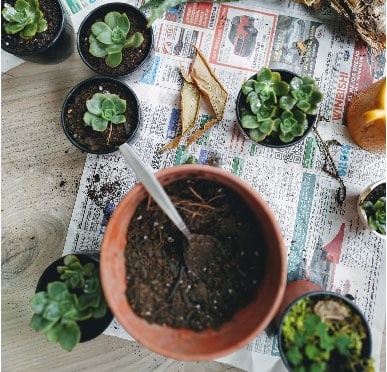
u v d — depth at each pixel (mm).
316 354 348
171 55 441
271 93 397
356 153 432
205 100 437
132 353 421
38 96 444
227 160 431
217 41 441
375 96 383
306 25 441
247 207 369
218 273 368
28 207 435
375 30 423
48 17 424
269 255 360
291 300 381
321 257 423
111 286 337
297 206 427
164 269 366
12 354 424
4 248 433
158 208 368
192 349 344
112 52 407
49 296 361
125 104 406
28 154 439
